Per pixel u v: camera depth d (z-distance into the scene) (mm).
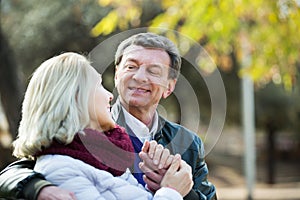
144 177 3701
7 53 12570
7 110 12375
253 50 12883
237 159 39469
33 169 3578
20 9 19062
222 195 26938
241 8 11883
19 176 3416
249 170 24625
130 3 11617
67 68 3484
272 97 30734
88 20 18562
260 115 31484
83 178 3391
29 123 3453
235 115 27922
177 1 11906
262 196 26594
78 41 18797
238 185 32469
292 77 12898
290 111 31484
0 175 3648
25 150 3463
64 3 18953
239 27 12641
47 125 3387
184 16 12008
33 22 18844
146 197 3504
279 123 32594
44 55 18984
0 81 12438
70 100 3424
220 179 34156
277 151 43344
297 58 12797
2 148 12625
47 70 3496
